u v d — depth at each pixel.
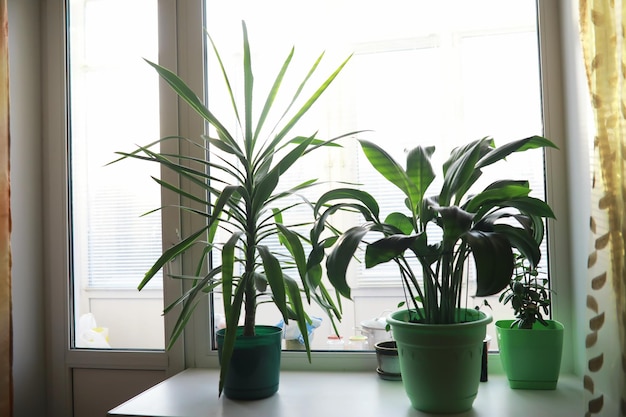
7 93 1.49
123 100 1.77
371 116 1.66
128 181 1.75
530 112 1.57
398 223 1.29
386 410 1.23
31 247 1.69
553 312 1.50
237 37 1.74
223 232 1.72
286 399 1.33
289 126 1.36
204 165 1.67
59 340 1.71
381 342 1.53
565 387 1.37
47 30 1.76
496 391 1.35
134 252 1.74
